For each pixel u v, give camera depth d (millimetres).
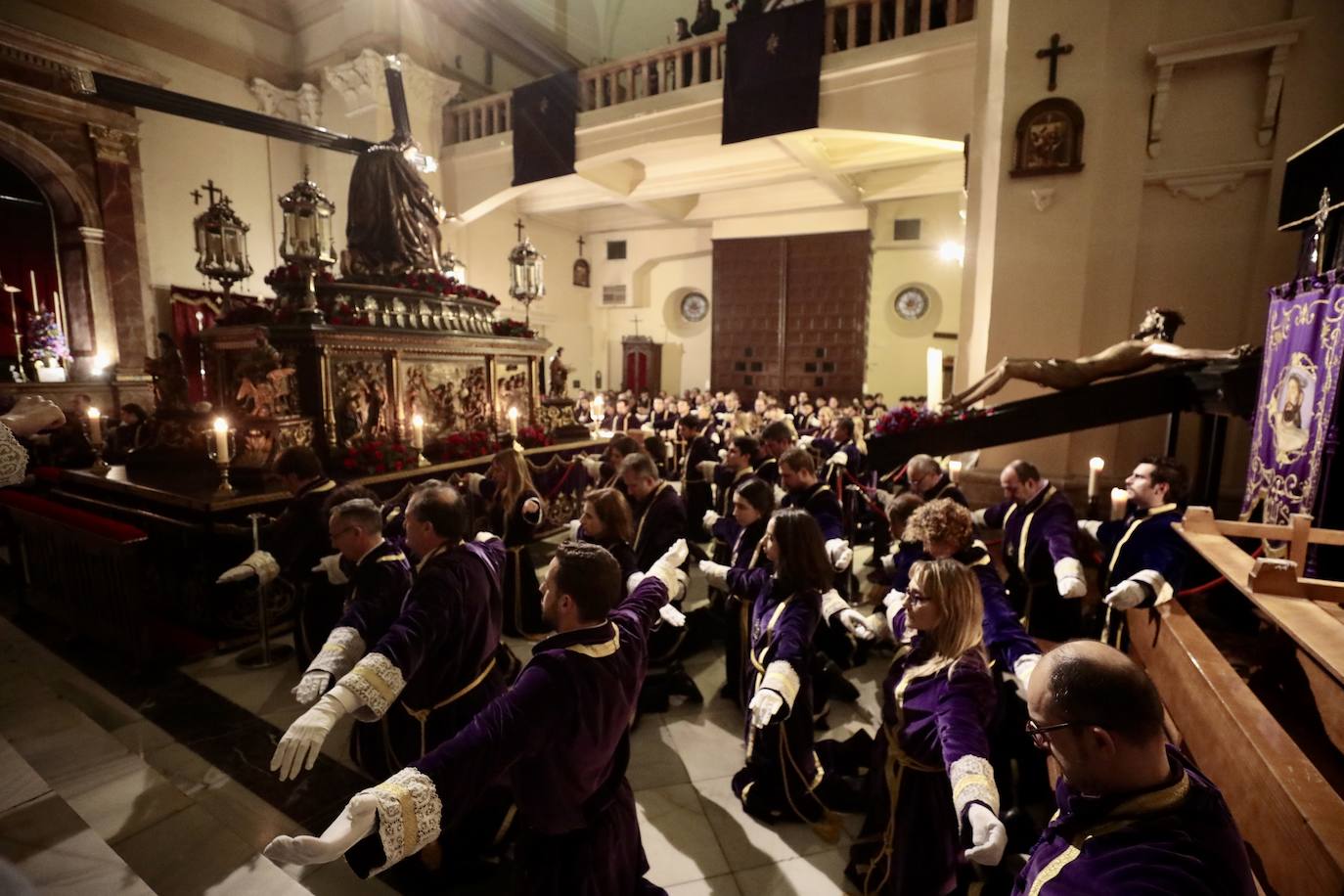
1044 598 3668
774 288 16062
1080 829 1128
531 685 1559
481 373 7148
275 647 4309
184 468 5523
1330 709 2203
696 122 10094
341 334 5586
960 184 13352
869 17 9156
